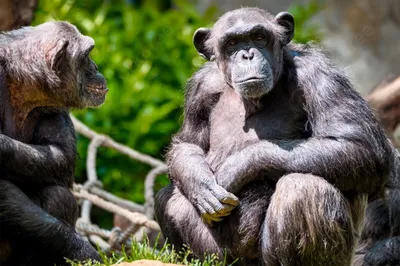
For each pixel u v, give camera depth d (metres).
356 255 15.34
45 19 25.22
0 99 12.80
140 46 25.62
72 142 13.33
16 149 12.35
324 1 30.09
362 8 29.94
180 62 25.11
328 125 12.25
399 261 14.43
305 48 13.02
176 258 12.60
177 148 12.95
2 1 18.58
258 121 12.79
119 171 23.70
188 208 12.70
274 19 12.91
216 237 12.55
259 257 12.48
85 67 13.45
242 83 12.08
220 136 12.95
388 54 29.69
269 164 12.09
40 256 12.69
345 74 12.79
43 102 13.23
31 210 12.23
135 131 23.86
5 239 12.56
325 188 11.79
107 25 26.14
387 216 15.31
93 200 17.98
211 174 12.37
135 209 19.91
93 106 13.59
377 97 20.00
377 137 12.51
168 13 27.00
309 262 11.95
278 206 11.77
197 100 13.31
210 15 27.84
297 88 12.55
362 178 12.20
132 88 24.44
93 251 12.48
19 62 13.03
